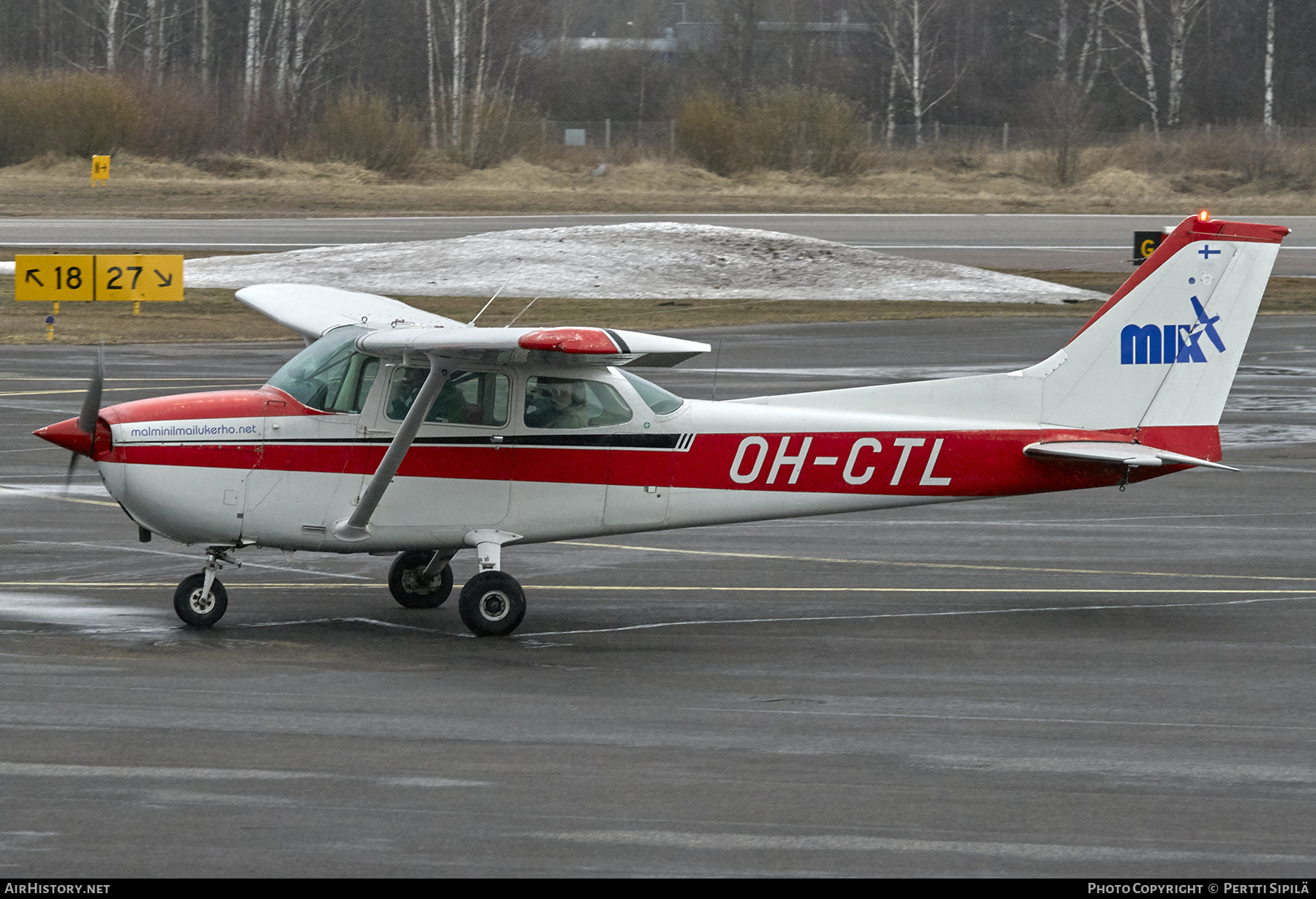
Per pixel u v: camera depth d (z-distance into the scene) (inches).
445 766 976.3
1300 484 2218.3
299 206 6820.9
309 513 1339.8
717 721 1091.3
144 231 5861.2
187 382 2979.8
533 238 5265.8
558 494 1380.4
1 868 803.4
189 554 1708.9
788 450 1421.0
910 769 985.5
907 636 1384.1
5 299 4301.2
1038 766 995.3
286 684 1175.6
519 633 1378.0
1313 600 1546.5
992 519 2003.0
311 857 823.1
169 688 1154.0
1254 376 3253.0
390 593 1537.9
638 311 4402.1
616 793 929.5
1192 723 1100.5
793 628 1409.9
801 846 848.3
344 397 1343.5
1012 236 6314.0
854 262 5196.9
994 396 1469.0
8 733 1031.0
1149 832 876.0
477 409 1358.3
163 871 802.8
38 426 2512.3
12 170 7283.5
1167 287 1480.1
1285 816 906.1
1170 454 1423.5
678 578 1637.6
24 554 1686.8
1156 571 1690.5
